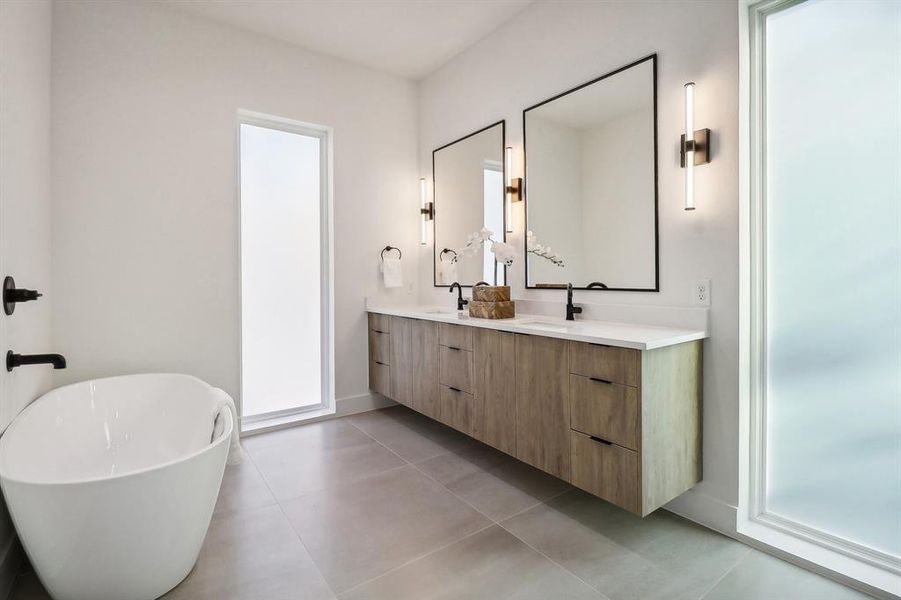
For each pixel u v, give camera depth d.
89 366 2.57
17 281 1.86
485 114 3.19
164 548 1.50
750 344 1.96
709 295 1.98
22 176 1.94
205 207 2.93
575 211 2.55
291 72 3.27
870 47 1.69
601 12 2.41
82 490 1.32
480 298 2.77
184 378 2.54
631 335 1.88
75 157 2.52
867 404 1.74
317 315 3.66
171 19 2.81
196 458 1.53
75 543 1.36
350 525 2.00
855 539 1.76
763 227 1.96
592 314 2.46
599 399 1.89
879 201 1.69
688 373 1.94
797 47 1.86
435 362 2.92
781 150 1.91
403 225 3.86
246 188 3.31
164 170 2.79
